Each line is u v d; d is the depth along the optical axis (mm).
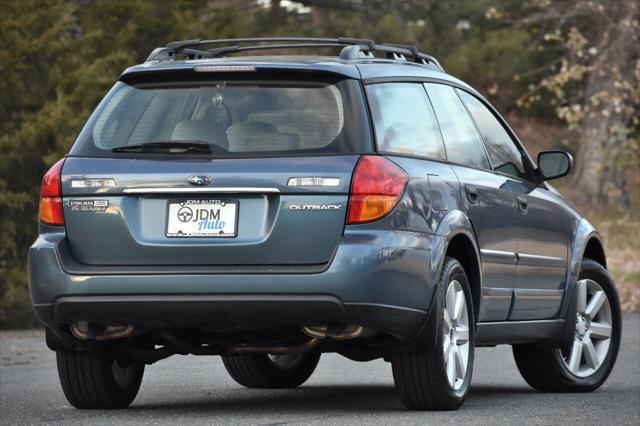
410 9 86750
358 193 16281
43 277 16938
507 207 19734
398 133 17375
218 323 16547
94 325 17141
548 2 69500
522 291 20172
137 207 16766
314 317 16234
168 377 23734
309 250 16281
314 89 17016
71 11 48969
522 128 115125
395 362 17281
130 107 17406
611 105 79875
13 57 44969
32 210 44469
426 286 16812
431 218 17172
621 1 67750
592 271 22344
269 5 81562
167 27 59906
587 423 16531
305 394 20828
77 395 18344
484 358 27172
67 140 43250
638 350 27969
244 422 16406
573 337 21688
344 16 83938
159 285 16438
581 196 91312
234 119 16922
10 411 18562
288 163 16438
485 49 91125
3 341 34406
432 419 16594
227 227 16422
